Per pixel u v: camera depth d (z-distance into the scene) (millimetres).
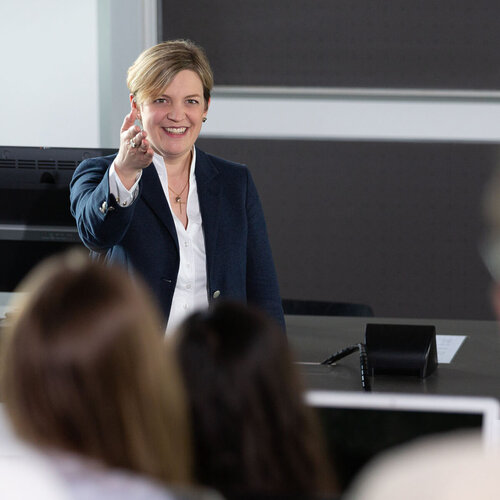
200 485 2256
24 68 11000
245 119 10969
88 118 11031
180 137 5406
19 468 1799
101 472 1783
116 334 1783
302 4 10734
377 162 10945
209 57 10883
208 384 2229
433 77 10758
